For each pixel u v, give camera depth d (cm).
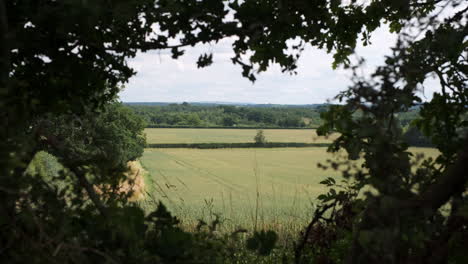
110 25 244
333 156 175
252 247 208
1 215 166
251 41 225
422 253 191
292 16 248
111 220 171
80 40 245
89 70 258
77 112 273
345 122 166
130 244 169
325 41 366
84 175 187
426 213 159
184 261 172
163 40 236
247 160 10025
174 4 216
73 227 179
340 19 368
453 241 203
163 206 175
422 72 184
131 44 248
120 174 198
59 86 250
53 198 179
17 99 185
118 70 274
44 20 196
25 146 164
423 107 264
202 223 203
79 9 169
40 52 242
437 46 193
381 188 155
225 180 6538
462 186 181
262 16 241
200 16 229
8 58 193
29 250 164
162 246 169
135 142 4991
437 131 261
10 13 218
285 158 10656
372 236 150
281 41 260
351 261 180
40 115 246
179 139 15225
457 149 216
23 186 170
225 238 209
